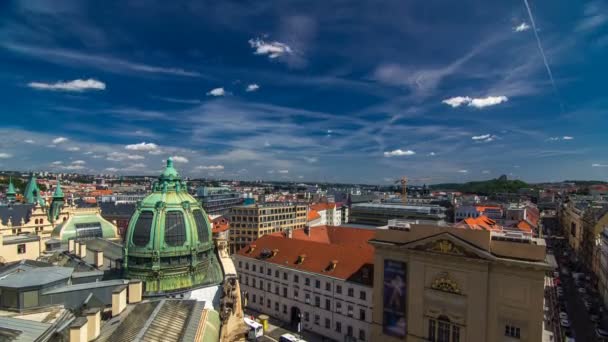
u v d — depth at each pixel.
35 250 70.44
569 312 96.44
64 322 33.56
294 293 86.31
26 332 29.19
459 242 55.44
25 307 37.81
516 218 196.62
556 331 83.00
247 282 96.88
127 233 53.78
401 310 62.34
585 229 145.75
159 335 32.09
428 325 59.53
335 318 78.50
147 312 37.47
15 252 67.06
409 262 61.44
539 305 49.94
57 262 68.50
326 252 87.25
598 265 115.38
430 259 58.88
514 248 52.34
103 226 93.19
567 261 156.62
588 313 95.56
